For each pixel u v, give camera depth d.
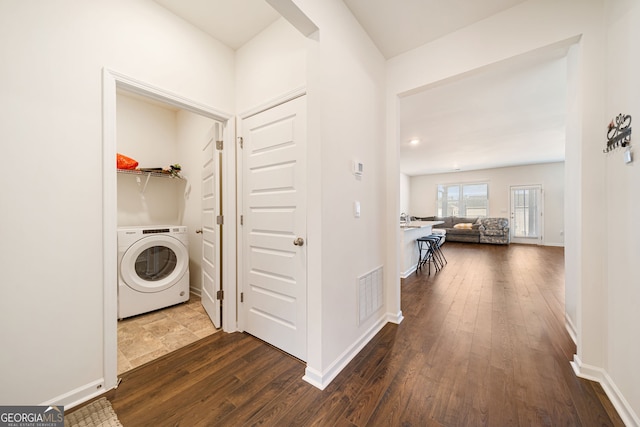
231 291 2.18
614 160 1.36
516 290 3.24
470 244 7.66
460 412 1.28
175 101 1.83
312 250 1.53
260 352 1.86
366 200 2.02
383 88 2.29
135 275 2.48
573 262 2.03
